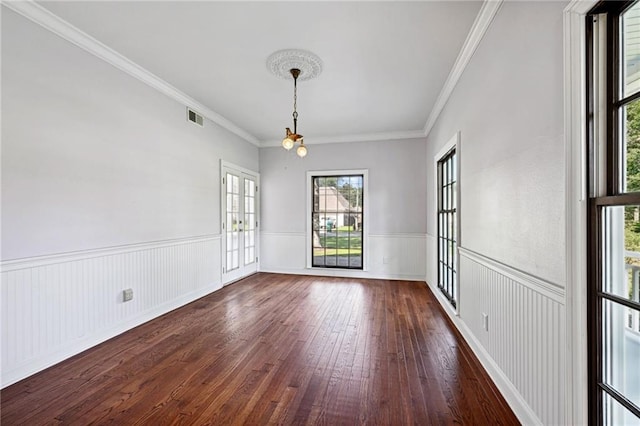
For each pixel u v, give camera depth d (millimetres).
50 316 2270
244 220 5434
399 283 5035
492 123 2090
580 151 1205
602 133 1173
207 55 2777
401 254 5312
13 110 2062
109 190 2777
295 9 2123
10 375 2021
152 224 3299
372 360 2367
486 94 2201
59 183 2348
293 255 5844
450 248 3549
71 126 2439
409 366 2273
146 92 3197
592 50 1181
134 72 2996
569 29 1228
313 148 5711
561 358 1316
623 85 1116
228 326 3092
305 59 2811
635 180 1071
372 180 5434
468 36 2418
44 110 2246
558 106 1330
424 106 4008
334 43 2551
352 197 5617
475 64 2451
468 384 2035
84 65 2539
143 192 3174
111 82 2791
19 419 1685
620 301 1084
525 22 1618
